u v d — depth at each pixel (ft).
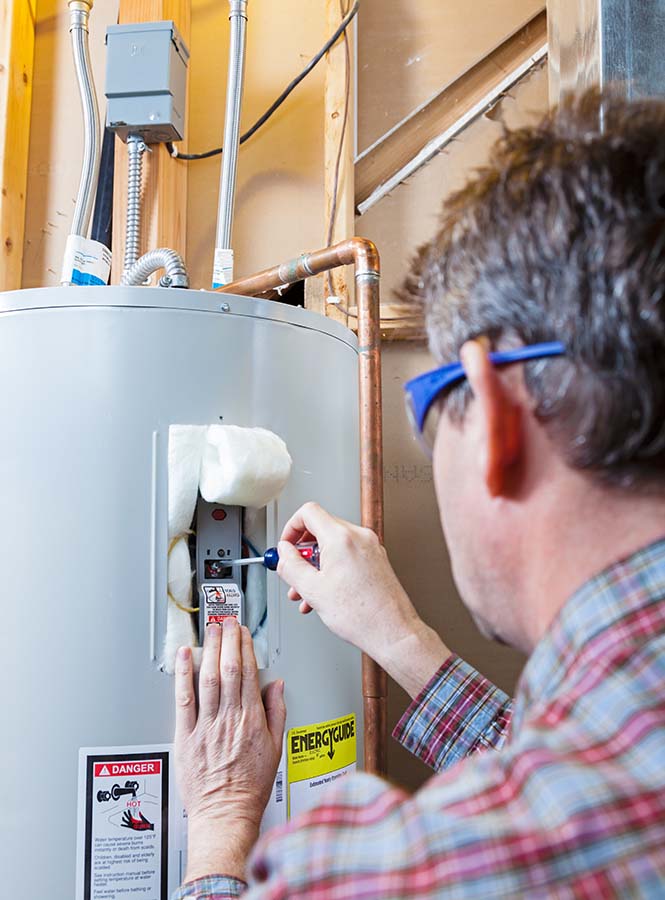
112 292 2.91
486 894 0.96
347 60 4.58
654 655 1.10
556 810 0.99
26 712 2.74
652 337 1.17
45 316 2.92
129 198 4.30
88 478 2.82
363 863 1.05
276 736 2.77
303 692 3.01
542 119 1.54
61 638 2.76
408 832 1.06
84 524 2.80
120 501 2.82
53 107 4.85
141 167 4.38
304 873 1.06
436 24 4.78
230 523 2.95
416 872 1.01
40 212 4.77
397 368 4.59
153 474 2.84
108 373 2.87
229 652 2.68
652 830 0.96
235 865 2.35
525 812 1.02
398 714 4.30
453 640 4.41
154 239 4.38
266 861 1.13
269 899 1.06
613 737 1.05
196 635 2.84
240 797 2.52
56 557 2.79
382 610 2.56
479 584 1.40
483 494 1.35
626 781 0.99
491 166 1.47
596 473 1.22
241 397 2.98
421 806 1.09
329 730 3.10
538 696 1.23
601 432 1.18
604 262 1.20
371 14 4.81
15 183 4.62
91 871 2.67
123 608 2.77
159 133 4.33
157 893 2.67
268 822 2.85
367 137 4.72
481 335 1.32
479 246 1.34
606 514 1.23
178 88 4.36
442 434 1.44
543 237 1.25
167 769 2.72
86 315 2.90
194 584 2.89
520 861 0.97
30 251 4.74
